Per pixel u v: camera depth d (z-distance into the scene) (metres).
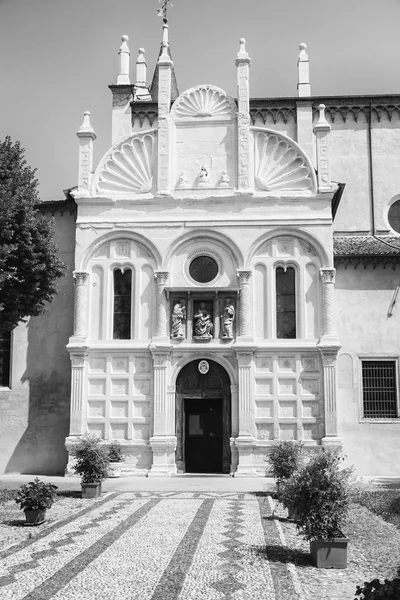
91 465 26.05
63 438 37.44
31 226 29.42
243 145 37.12
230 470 34.62
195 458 35.69
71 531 18.95
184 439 35.41
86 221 36.88
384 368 36.94
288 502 16.03
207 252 36.41
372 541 17.95
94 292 36.53
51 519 21.03
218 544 17.11
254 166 37.25
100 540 17.64
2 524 20.22
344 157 43.81
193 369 35.78
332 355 34.91
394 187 43.47
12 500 25.61
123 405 35.41
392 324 37.12
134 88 46.16
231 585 13.50
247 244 36.19
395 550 16.88
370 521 20.86
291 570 14.69
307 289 35.84
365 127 44.12
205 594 12.91
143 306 36.16
